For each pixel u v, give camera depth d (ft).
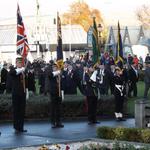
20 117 66.95
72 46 273.33
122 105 81.41
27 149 50.55
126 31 253.65
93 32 83.25
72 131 67.10
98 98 78.38
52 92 71.82
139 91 129.90
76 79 94.02
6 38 262.26
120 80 81.30
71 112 83.10
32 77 93.91
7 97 81.56
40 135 63.26
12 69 66.90
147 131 53.36
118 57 98.07
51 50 253.44
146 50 245.04
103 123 76.84
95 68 78.13
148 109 58.59
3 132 66.44
